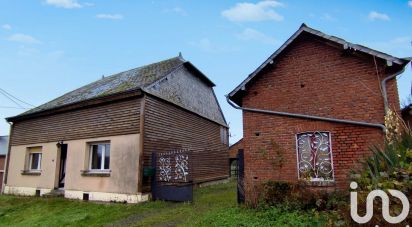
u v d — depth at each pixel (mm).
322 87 8969
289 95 9422
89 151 13664
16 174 16438
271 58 9648
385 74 8188
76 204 11797
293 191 7820
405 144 5547
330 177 8312
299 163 8812
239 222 6789
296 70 9508
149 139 12305
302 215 6844
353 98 8445
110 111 13172
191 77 18234
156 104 13227
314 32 9109
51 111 15297
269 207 7805
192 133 16344
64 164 15172
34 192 15211
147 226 7871
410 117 8344
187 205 10336
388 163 5168
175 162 11516
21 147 16688
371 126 8000
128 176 11812
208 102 20062
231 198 11273
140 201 11266
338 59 8930
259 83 10031
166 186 11500
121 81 16203
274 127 9406
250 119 9867
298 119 9055
